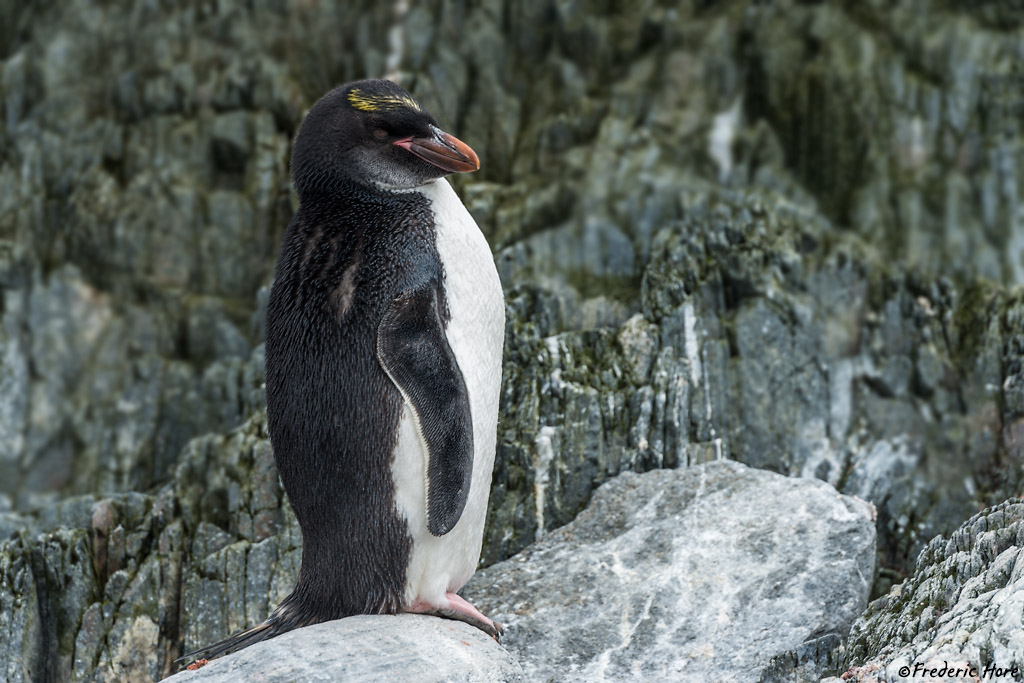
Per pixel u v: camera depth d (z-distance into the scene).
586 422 13.46
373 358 9.27
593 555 11.90
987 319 14.95
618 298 15.58
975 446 14.26
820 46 17.73
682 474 12.73
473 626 9.81
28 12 19.30
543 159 17.41
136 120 18.20
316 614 9.70
